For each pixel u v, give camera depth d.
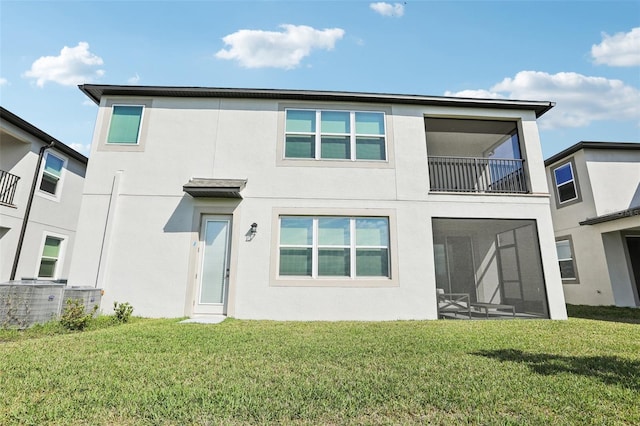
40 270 11.34
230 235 8.34
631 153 12.47
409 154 8.97
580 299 12.30
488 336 5.74
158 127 8.77
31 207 10.84
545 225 8.76
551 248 8.65
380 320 7.87
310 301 7.94
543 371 3.67
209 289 8.10
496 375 3.51
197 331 5.83
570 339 5.55
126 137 8.71
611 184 12.09
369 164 8.82
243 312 7.81
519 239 9.71
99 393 2.87
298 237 8.38
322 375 3.44
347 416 2.53
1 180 10.01
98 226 8.16
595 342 5.31
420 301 8.10
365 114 9.21
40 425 2.34
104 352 4.28
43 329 5.85
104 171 8.45
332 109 9.18
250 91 8.86
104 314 7.68
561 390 3.10
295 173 8.66
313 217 8.52
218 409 2.60
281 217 8.48
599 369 3.78
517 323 7.38
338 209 8.52
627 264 11.50
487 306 8.70
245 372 3.51
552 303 8.33
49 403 2.67
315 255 8.29
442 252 10.94
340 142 8.98
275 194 8.50
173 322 7.01
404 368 3.73
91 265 7.94
